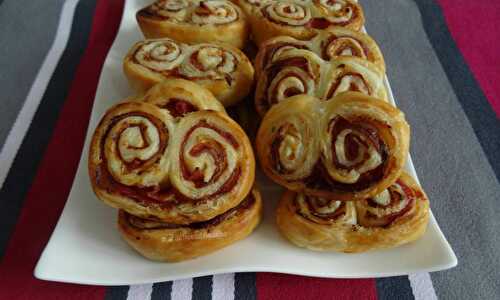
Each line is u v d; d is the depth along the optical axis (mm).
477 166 296
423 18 376
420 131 312
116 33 363
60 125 311
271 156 257
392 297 245
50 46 351
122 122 250
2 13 365
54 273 238
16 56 343
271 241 255
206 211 241
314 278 249
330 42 298
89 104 323
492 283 251
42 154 298
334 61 281
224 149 245
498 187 288
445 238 257
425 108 323
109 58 326
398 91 332
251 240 255
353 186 244
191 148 246
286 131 253
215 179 244
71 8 373
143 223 247
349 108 243
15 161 294
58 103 322
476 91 332
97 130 252
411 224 246
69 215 257
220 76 296
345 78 276
